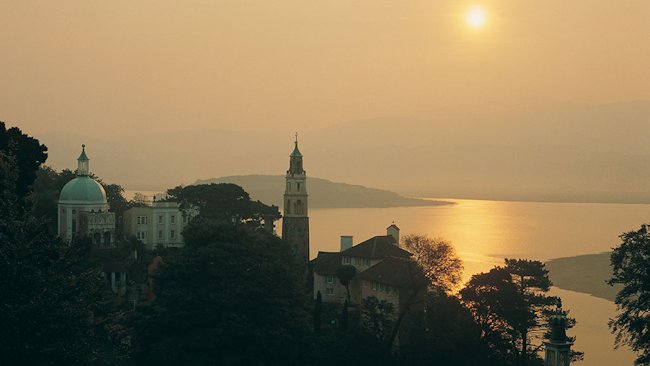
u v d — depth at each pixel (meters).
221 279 122.19
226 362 113.81
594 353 167.00
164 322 116.44
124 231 198.50
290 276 129.50
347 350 126.50
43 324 64.94
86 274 73.00
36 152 151.75
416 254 157.75
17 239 68.38
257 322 120.38
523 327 127.62
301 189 198.00
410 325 137.25
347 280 174.75
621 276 104.88
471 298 131.12
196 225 131.50
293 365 121.81
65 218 184.62
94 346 76.25
